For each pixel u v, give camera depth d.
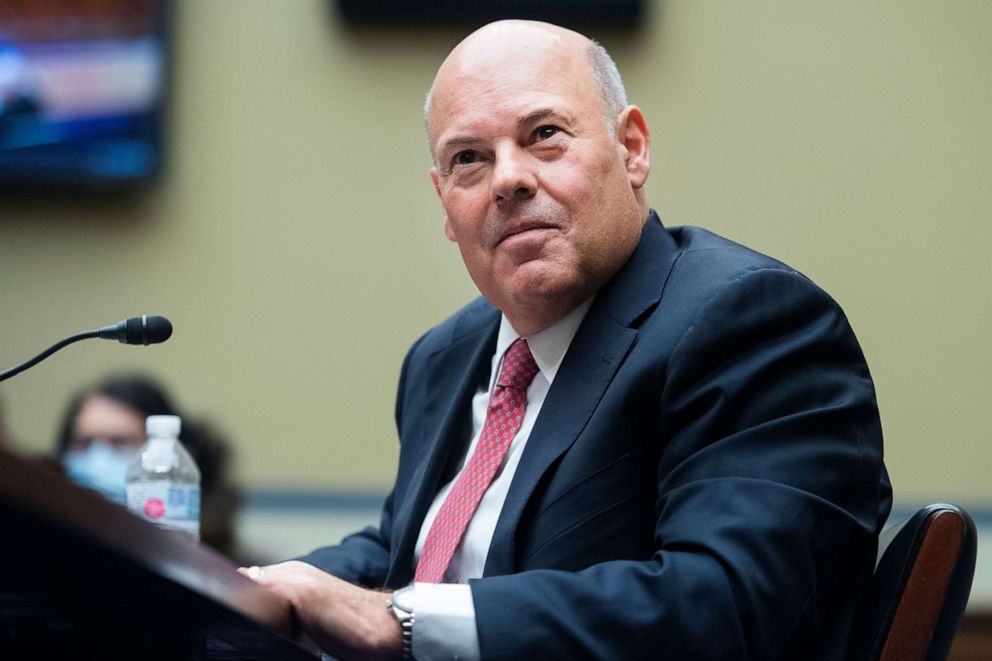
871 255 14.12
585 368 5.80
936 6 14.27
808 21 14.30
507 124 6.02
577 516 5.46
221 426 10.75
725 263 5.84
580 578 4.79
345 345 14.27
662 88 14.24
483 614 4.64
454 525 5.89
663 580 4.77
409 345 14.24
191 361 14.20
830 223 14.15
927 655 4.98
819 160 14.20
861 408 5.46
